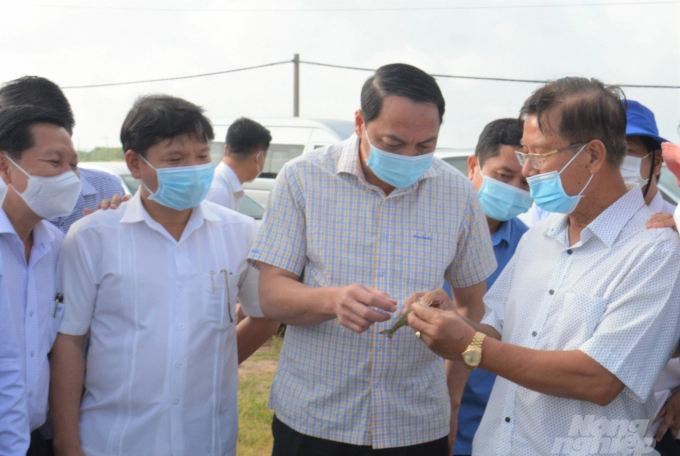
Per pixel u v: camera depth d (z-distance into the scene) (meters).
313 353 2.44
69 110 3.01
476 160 3.26
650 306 1.95
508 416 2.19
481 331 2.36
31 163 2.35
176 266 2.53
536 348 2.12
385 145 2.28
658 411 2.29
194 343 2.52
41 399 2.42
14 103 2.87
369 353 2.37
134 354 2.46
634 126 2.52
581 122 2.01
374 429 2.37
